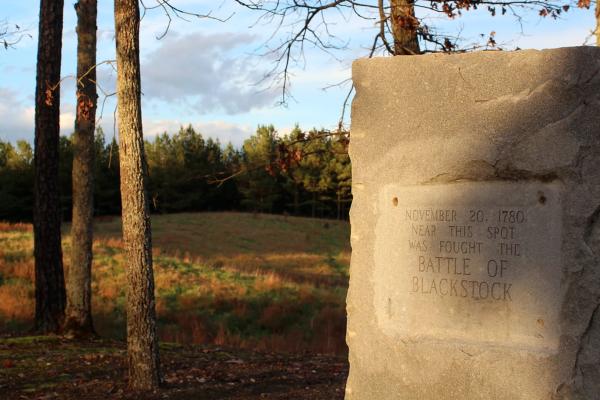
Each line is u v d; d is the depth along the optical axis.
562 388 4.54
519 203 4.72
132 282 8.14
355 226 5.36
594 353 4.49
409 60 5.14
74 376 8.76
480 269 4.83
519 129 4.72
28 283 20.42
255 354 11.50
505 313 4.73
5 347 10.54
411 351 5.05
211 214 57.78
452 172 4.95
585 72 4.54
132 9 7.82
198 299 20.59
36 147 12.16
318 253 43.84
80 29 11.58
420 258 5.07
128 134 7.96
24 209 54.88
